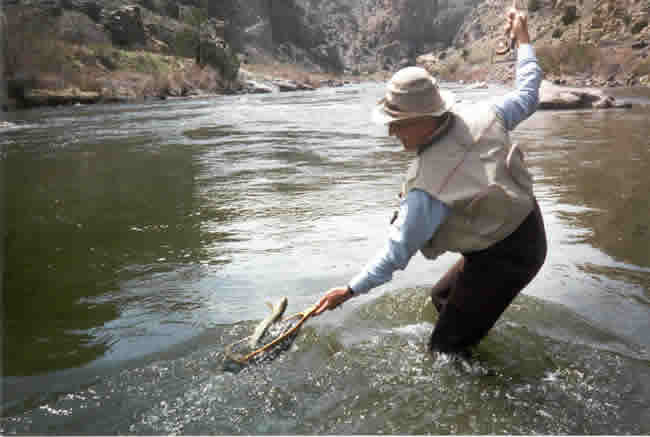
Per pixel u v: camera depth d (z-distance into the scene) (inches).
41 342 111.0
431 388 90.4
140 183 275.0
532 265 90.1
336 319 117.4
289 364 99.3
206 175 291.4
